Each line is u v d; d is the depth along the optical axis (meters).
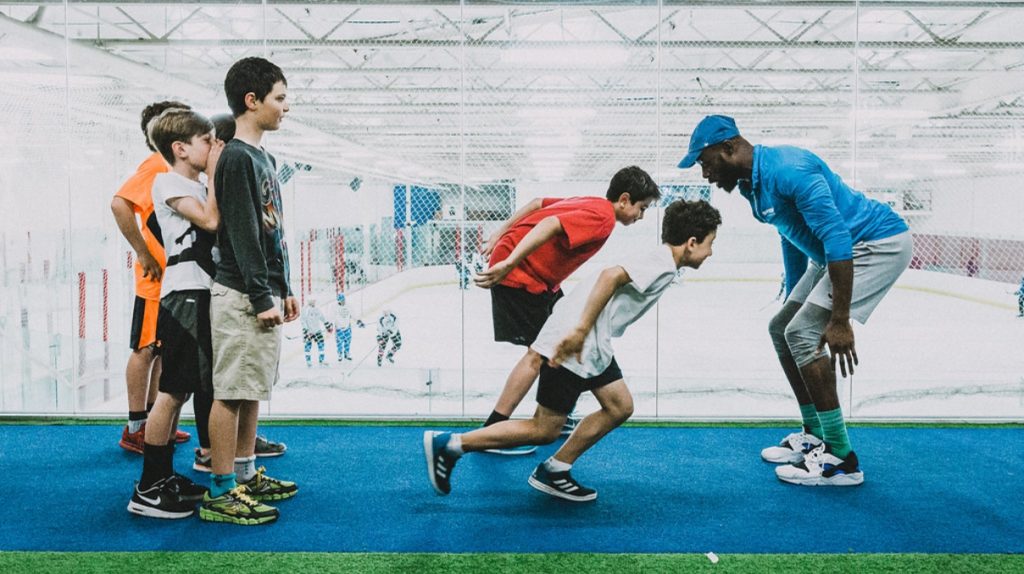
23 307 6.66
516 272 3.36
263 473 2.84
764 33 9.82
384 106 12.74
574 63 9.37
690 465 3.31
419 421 4.13
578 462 3.36
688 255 2.64
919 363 8.86
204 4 5.46
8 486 2.97
